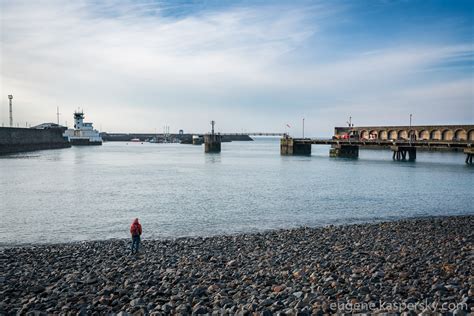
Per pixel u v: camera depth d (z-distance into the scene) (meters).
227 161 118.69
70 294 15.28
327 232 28.58
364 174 77.50
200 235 30.38
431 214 38.94
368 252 21.53
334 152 135.12
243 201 46.00
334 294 14.27
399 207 42.59
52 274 18.48
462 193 52.50
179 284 16.34
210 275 17.72
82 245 26.02
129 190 55.22
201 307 13.28
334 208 41.81
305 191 54.22
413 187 58.28
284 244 24.62
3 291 15.77
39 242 28.62
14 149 155.12
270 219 36.34
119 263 20.69
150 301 14.39
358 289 14.68
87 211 40.09
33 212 39.59
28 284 16.84
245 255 21.83
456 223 31.62
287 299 13.90
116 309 13.77
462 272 16.64
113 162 112.00
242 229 32.44
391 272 16.70
